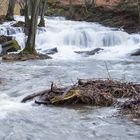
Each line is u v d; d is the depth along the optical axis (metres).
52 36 34.16
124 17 40.44
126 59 26.56
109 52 29.78
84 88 12.62
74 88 12.59
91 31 35.22
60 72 19.44
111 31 35.78
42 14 36.38
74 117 10.71
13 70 20.19
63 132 9.50
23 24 34.84
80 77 17.50
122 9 42.06
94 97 12.04
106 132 9.48
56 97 12.13
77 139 9.01
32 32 26.09
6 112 11.21
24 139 9.01
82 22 41.47
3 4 45.19
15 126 9.93
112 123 10.16
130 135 9.27
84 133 9.41
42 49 29.69
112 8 43.91
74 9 46.38
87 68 21.25
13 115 10.90
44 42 33.59
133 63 24.05
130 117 10.65
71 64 23.25
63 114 11.01
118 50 30.48
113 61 25.25
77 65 22.75
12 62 23.78
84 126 9.93
